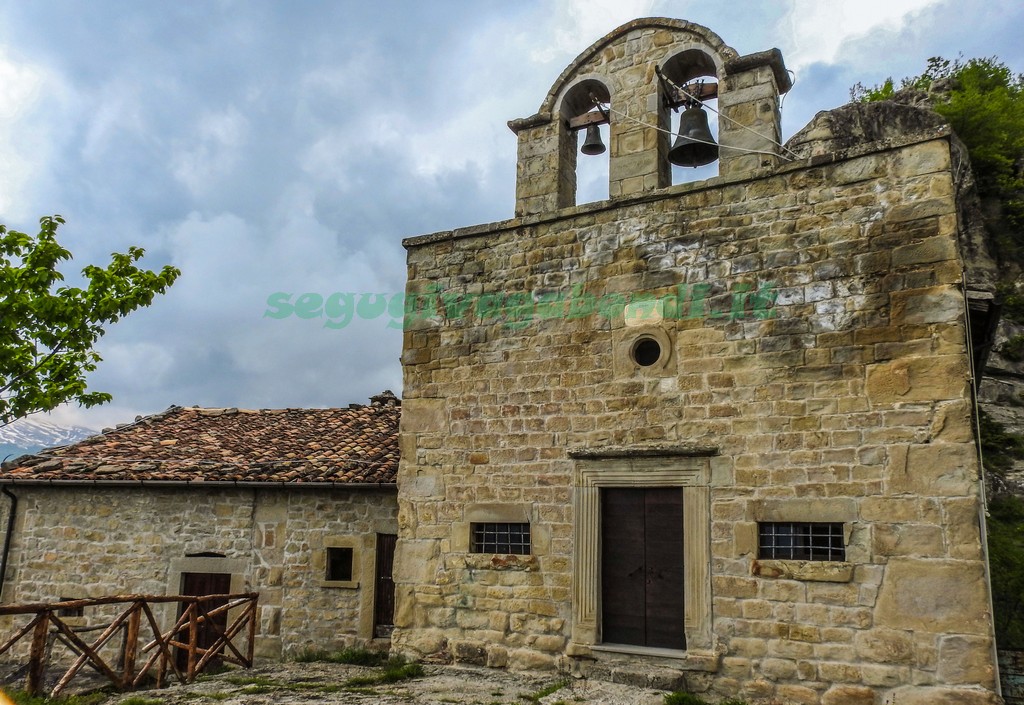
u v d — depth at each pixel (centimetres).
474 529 780
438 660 760
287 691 666
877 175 661
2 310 781
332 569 998
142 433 1215
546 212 805
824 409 641
